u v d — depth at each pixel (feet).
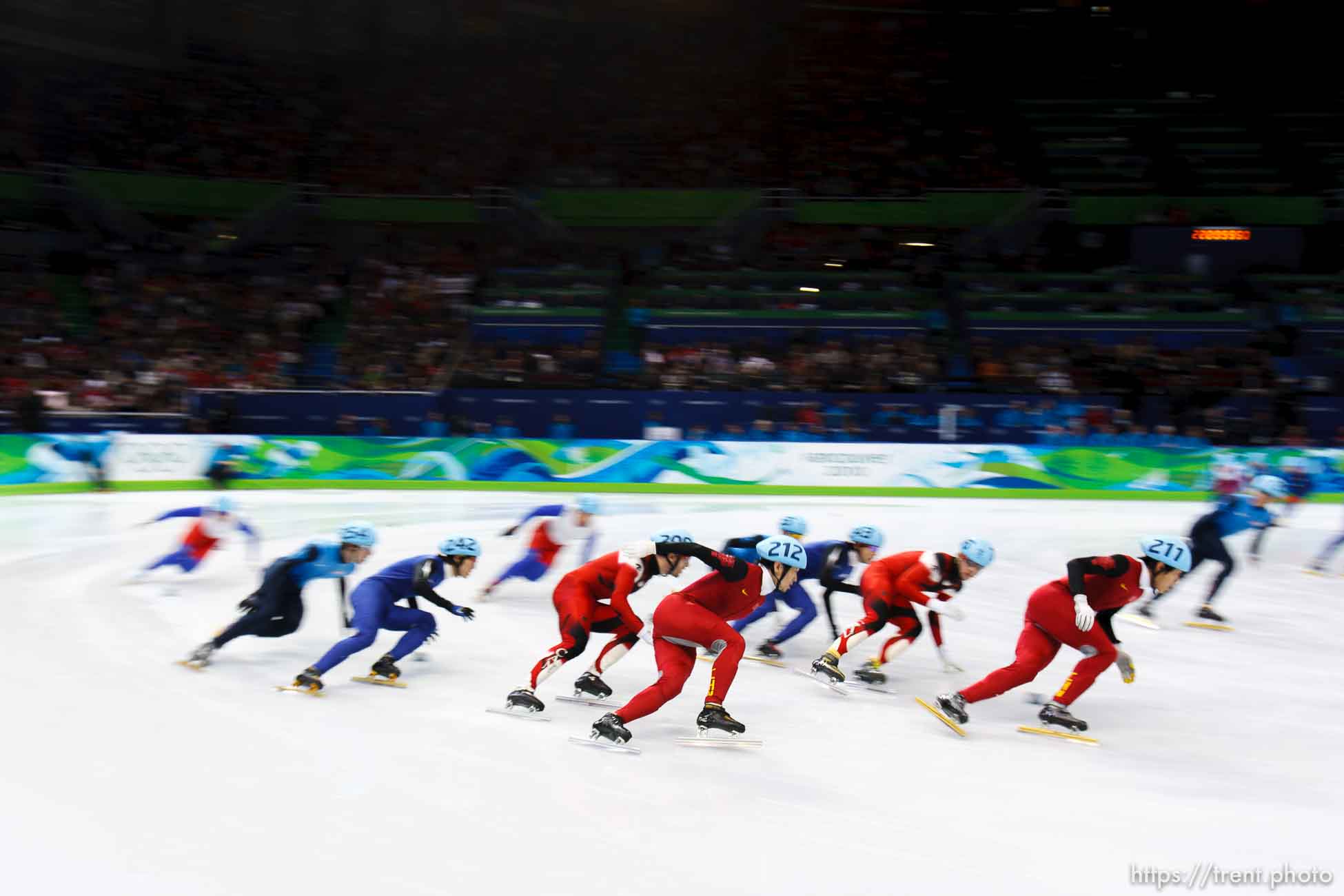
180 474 63.41
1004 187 101.50
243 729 20.45
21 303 82.89
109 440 61.31
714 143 107.34
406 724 20.99
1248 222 97.25
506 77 113.50
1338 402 71.36
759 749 20.29
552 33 119.03
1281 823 17.67
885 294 88.89
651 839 16.11
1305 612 34.37
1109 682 26.11
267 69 109.81
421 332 84.23
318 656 25.90
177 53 107.34
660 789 18.11
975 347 81.30
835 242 99.40
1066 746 21.12
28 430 64.69
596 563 22.94
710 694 20.35
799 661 27.12
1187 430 68.69
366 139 105.60
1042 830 17.04
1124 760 20.44
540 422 73.72
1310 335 82.38
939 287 92.27
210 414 69.72
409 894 14.23
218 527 34.42
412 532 47.65
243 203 99.09
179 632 27.86
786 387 75.56
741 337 85.71
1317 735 22.29
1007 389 75.61
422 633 24.03
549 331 84.89
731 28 120.16
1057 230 100.42
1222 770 20.08
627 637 22.20
